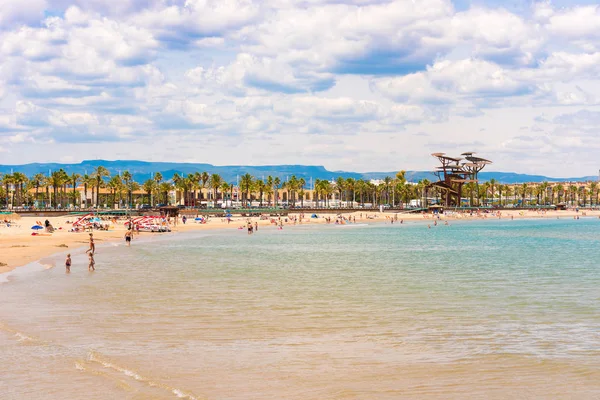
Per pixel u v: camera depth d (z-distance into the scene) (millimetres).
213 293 35781
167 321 26719
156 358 20047
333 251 74688
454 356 20672
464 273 48281
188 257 63656
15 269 48531
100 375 17844
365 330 25000
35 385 16812
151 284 40000
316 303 32062
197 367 19016
